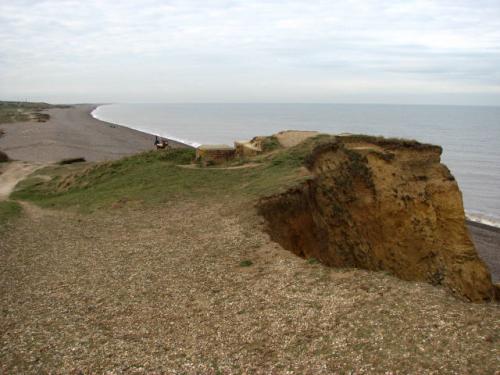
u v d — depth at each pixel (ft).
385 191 83.61
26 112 552.82
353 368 30.55
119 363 34.32
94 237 69.05
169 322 40.47
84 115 569.23
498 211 163.53
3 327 41.24
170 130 426.92
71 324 41.24
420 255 80.59
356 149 88.63
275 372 31.37
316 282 44.68
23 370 34.09
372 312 37.27
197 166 114.21
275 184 78.79
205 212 74.54
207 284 47.65
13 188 126.21
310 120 589.73
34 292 49.19
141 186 97.71
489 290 79.15
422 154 89.76
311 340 34.73
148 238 65.46
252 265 51.49
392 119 637.30
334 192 83.15
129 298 46.03
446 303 37.86
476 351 30.68
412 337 33.04
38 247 65.82
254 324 38.34
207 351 35.12
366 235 82.12
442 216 83.66
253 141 126.11
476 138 376.48
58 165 161.38
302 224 72.69
